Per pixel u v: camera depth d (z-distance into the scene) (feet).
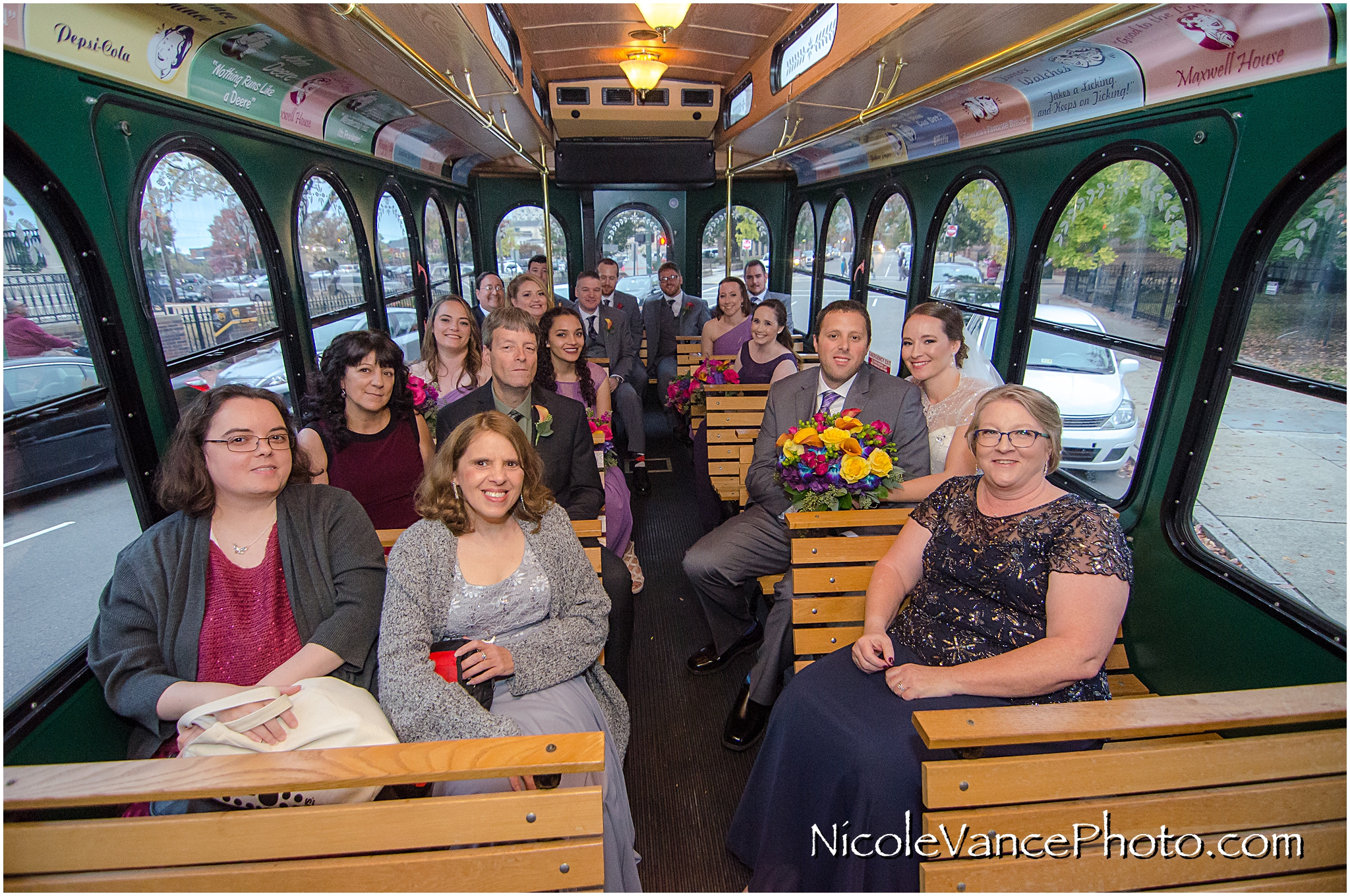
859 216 21.21
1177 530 8.36
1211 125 7.89
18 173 6.08
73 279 6.84
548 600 6.44
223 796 3.78
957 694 5.72
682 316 25.77
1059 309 11.48
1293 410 6.82
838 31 10.18
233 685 5.57
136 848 3.76
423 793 5.35
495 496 5.90
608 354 21.26
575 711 6.07
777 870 6.05
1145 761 4.21
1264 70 6.94
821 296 26.04
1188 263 8.23
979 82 11.18
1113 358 9.98
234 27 8.25
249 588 5.90
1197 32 7.28
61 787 3.77
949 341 9.48
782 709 6.26
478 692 5.91
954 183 14.84
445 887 3.80
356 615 6.09
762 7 12.12
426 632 5.93
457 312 12.09
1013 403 5.87
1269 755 4.26
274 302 11.96
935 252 16.34
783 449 8.64
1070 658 5.37
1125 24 7.63
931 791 4.09
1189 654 7.95
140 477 7.54
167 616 5.64
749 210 30.07
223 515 5.97
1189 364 8.21
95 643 5.54
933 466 9.86
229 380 10.28
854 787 5.45
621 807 5.99
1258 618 7.02
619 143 21.53
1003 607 6.11
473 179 28.48
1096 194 10.34
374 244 17.17
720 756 8.56
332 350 8.24
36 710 5.48
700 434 14.29
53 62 6.46
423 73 9.11
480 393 9.63
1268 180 7.08
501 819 3.87
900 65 9.71
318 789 3.82
